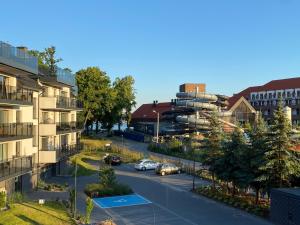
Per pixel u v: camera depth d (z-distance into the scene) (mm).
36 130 35906
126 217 27281
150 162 50938
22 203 27578
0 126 26719
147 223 25812
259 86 122250
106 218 26797
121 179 43312
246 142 30703
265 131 28859
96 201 32219
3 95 26641
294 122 102500
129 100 92938
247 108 98062
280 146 26703
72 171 45281
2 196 25516
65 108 40219
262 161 27281
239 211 29047
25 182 33438
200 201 32438
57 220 24531
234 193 32312
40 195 32719
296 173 26734
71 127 44344
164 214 28125
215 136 34125
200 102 83312
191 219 26828
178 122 85438
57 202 29422
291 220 23219
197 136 73312
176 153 63156
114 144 77938
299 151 29109
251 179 28328
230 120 86688
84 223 24891
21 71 28953
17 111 31422
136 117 112562
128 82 92938
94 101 76312
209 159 33844
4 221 22844
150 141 83375
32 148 34062
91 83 75375
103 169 37031
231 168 30797
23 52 28859
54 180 40688
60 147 39719
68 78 43000
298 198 22641
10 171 27234
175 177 44719
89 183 39500
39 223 23344
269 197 27953
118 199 33062
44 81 37125
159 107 110688
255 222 25984
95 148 68438
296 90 104688
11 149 29625
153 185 39688
